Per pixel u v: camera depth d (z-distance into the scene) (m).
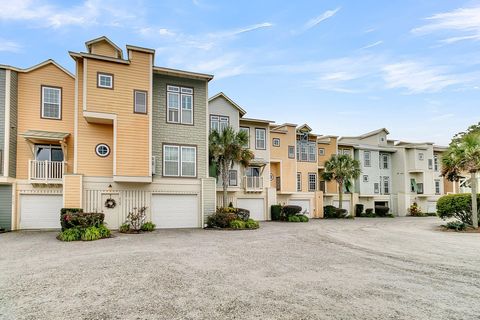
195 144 17.28
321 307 4.60
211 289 5.46
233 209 17.92
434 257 8.71
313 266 7.39
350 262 7.91
